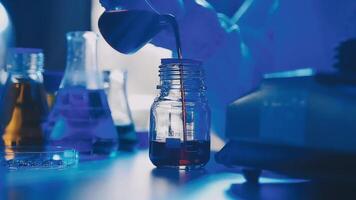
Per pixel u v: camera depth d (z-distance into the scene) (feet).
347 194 1.46
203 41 2.37
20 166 1.88
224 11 2.90
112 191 1.51
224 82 2.62
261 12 2.70
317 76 1.43
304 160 1.44
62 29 3.10
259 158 1.56
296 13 2.56
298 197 1.46
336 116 1.40
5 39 2.97
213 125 2.74
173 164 1.91
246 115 1.60
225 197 1.45
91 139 2.23
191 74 1.98
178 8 2.17
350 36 2.36
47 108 2.32
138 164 2.08
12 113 2.24
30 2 3.05
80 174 1.79
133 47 1.85
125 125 2.63
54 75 2.77
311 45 2.50
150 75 3.13
